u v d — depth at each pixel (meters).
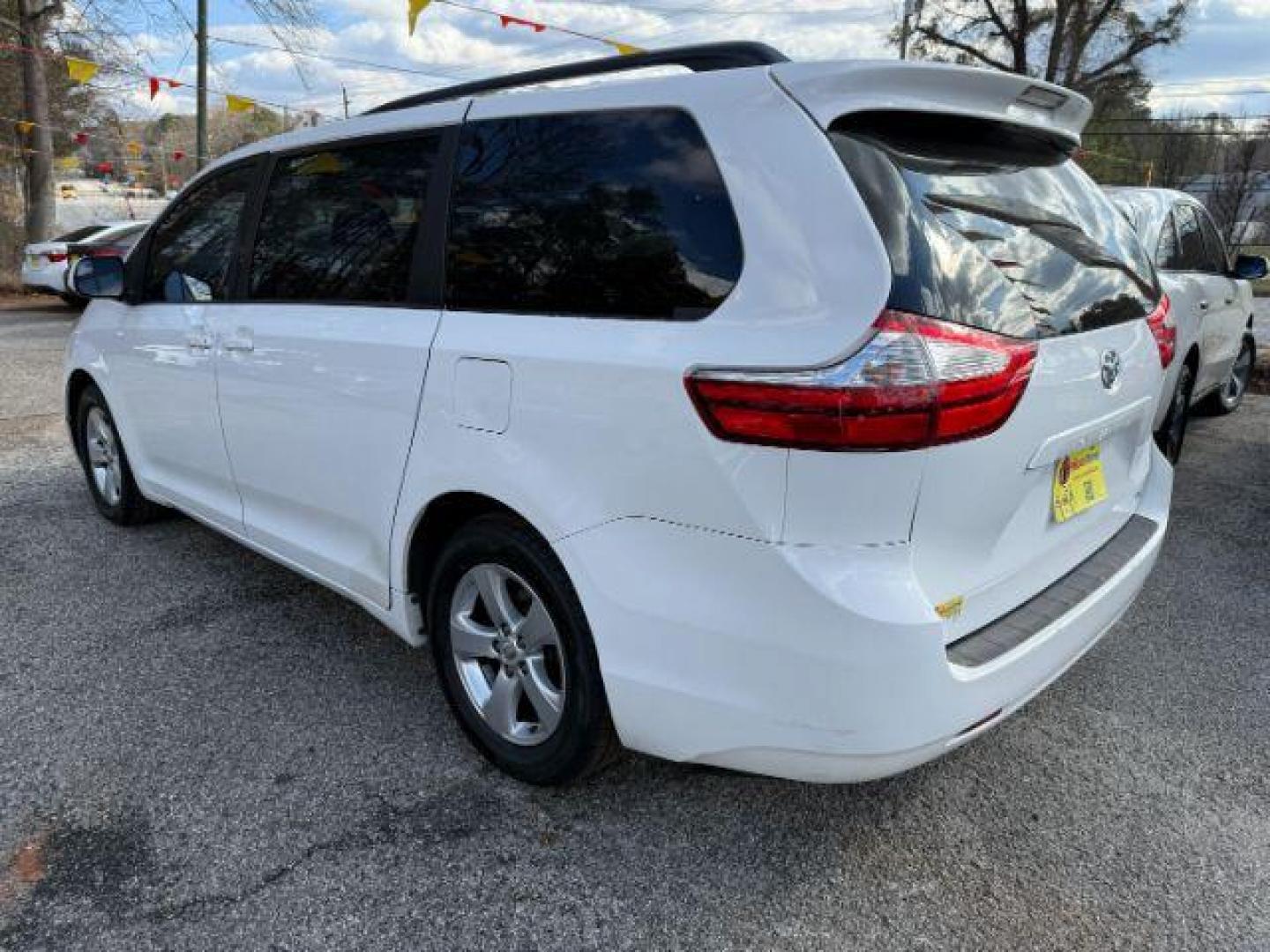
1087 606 2.29
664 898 2.15
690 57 2.27
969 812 2.46
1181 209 5.73
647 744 2.13
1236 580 4.05
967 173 2.14
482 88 2.64
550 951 1.99
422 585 2.75
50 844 2.29
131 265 4.03
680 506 1.94
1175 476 5.65
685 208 2.03
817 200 1.86
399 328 2.59
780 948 2.01
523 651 2.44
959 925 2.08
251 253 3.26
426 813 2.43
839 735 1.85
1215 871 2.25
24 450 6.01
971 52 25.83
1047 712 2.97
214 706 2.93
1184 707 3.00
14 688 3.02
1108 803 2.51
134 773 2.58
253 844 2.30
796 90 1.96
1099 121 27.16
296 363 2.93
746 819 2.42
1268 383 8.69
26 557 4.15
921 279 1.81
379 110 2.98
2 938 2.00
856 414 1.74
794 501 1.81
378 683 3.08
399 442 2.59
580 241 2.21
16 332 11.78
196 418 3.54
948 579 1.95
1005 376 1.89
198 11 18.19
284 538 3.22
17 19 18.73
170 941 2.00
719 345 1.89
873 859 2.28
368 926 2.05
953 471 1.85
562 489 2.14
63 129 20.97
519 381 2.22
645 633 2.03
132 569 4.02
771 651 1.86
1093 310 2.30
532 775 2.47
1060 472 2.26
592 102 2.27
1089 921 2.09
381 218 2.74
